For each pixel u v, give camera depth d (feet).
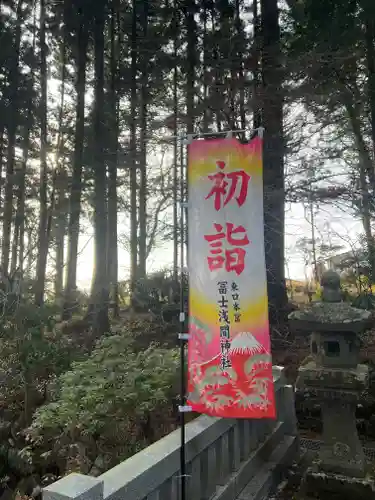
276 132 28.07
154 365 15.31
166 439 10.25
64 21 41.55
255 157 11.18
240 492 12.57
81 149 42.27
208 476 11.25
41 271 38.75
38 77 48.08
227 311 10.90
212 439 11.35
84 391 13.71
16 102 46.09
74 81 48.06
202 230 11.29
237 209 11.10
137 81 37.60
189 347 11.15
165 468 9.19
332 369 12.88
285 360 26.17
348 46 29.78
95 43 40.96
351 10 29.04
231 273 10.94
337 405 13.20
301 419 21.27
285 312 29.94
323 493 12.80
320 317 12.67
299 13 31.37
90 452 13.57
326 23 28.73
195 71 32.22
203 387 10.96
